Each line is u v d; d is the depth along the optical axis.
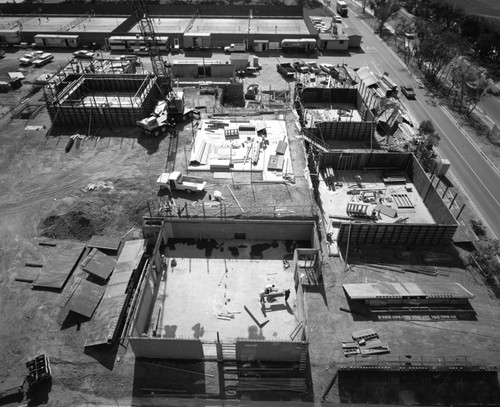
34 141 56.94
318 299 36.19
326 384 30.02
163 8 108.12
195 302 36.06
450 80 77.19
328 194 48.94
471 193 48.97
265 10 108.94
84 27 99.06
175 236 42.59
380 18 101.06
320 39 89.31
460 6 114.81
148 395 29.45
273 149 55.56
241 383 30.08
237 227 41.53
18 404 28.77
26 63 81.81
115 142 56.91
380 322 34.28
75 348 32.16
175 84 73.25
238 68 79.69
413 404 29.22
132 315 34.34
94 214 44.03
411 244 41.97
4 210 44.97
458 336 33.22
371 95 67.12
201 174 50.72
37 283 36.97
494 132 60.06
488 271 38.69
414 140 57.44
